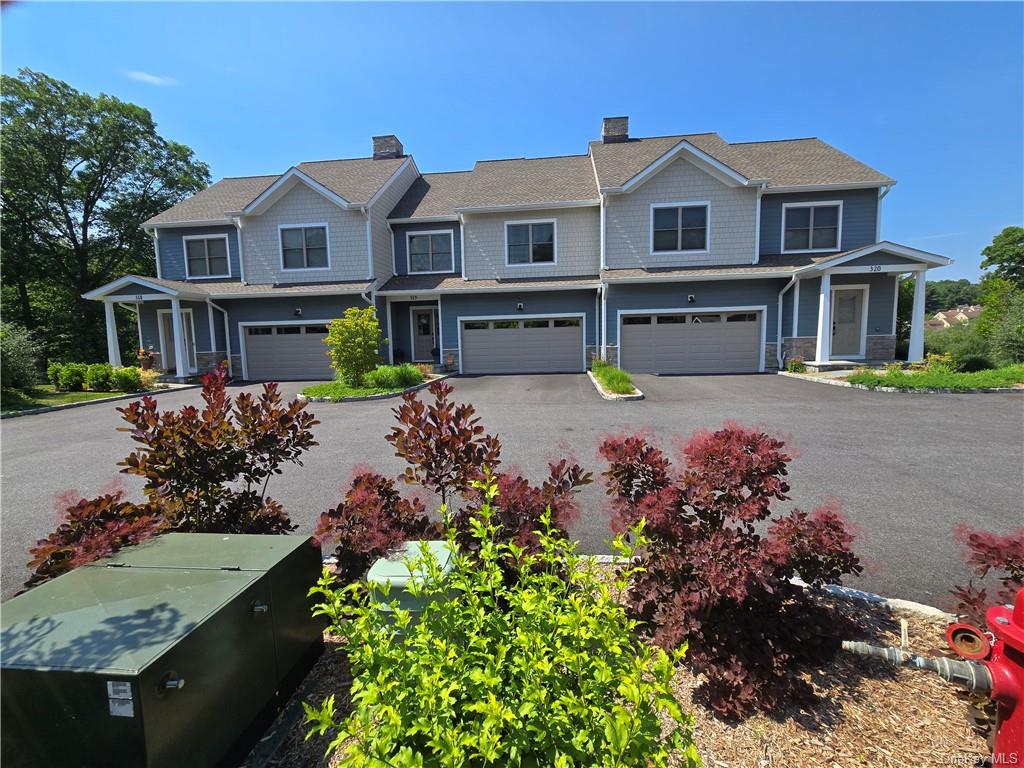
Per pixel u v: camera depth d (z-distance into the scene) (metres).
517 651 1.55
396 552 2.55
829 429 7.72
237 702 1.92
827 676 2.32
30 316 25.56
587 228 17.09
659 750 1.28
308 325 17.81
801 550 2.37
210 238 18.56
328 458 6.84
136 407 2.92
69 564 2.25
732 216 15.76
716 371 16.16
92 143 25.31
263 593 2.09
